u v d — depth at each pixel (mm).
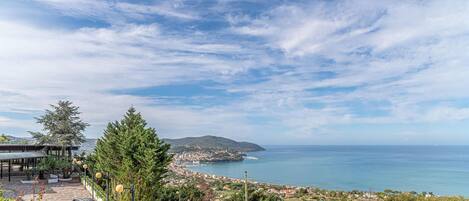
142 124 29891
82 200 25719
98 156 33562
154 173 26188
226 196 71500
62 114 46469
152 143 27094
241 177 186000
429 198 87875
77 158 44438
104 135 31656
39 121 45625
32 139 46281
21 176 41156
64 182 38438
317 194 109688
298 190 116062
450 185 155625
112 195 26531
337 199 97188
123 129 30219
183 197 48375
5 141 50562
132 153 26906
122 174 26172
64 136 45156
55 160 40125
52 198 28844
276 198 51688
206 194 68500
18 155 38938
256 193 49938
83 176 37531
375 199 98250
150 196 25328
